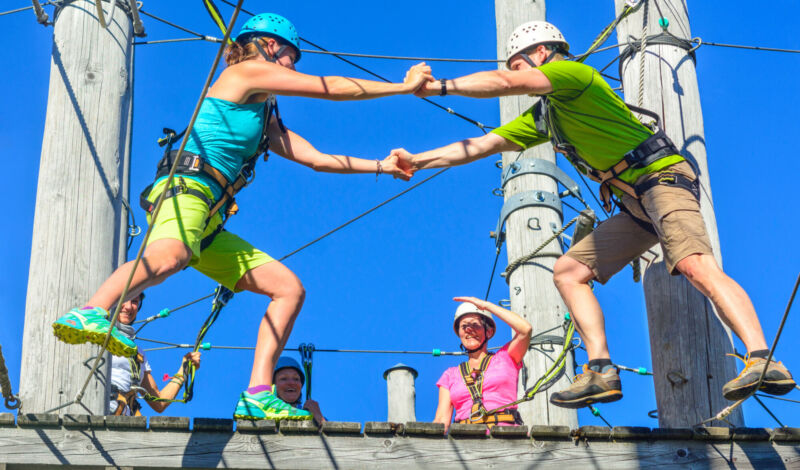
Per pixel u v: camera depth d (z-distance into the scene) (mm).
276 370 7434
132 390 7668
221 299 6500
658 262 7160
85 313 5473
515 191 9383
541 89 6246
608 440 5871
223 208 6223
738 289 5852
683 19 7945
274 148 6602
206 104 6148
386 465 5699
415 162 6738
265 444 5672
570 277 6434
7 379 6055
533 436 5828
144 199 6070
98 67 7266
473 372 7250
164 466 5586
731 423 6078
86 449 5574
